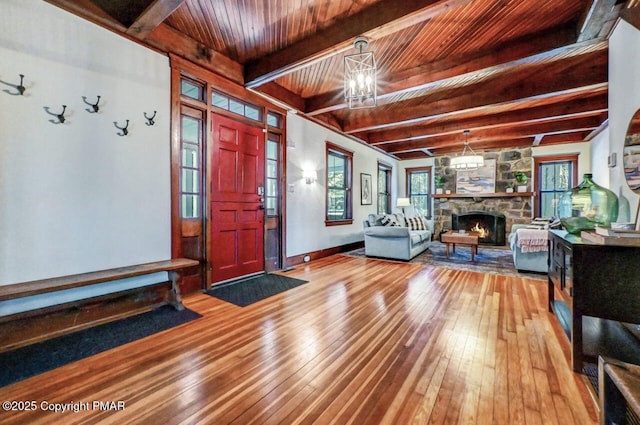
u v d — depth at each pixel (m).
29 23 2.11
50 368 1.76
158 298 2.89
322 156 5.52
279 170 4.51
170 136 3.01
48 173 2.21
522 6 2.42
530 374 1.71
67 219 2.30
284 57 3.21
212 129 3.45
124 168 2.66
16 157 2.06
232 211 3.73
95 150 2.47
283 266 4.51
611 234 1.73
